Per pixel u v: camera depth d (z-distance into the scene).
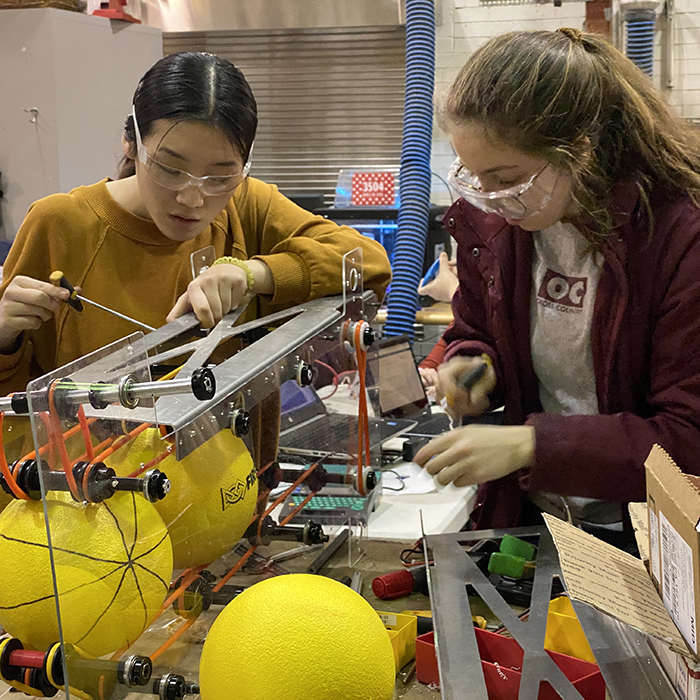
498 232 1.24
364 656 0.62
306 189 3.36
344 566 1.03
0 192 2.25
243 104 1.00
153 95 0.97
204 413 0.68
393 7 3.02
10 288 1.10
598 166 1.00
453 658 0.73
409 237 2.41
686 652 0.60
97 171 2.29
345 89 3.23
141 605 0.64
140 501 0.65
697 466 1.00
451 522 1.33
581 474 1.02
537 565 0.93
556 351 1.23
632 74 1.04
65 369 0.62
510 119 0.93
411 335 2.39
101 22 2.22
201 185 1.00
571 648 0.81
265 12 3.10
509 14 3.11
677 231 1.02
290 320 1.00
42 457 0.58
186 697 0.66
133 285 1.21
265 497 0.89
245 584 0.80
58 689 0.62
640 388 1.15
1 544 0.62
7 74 2.16
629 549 1.13
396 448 1.76
